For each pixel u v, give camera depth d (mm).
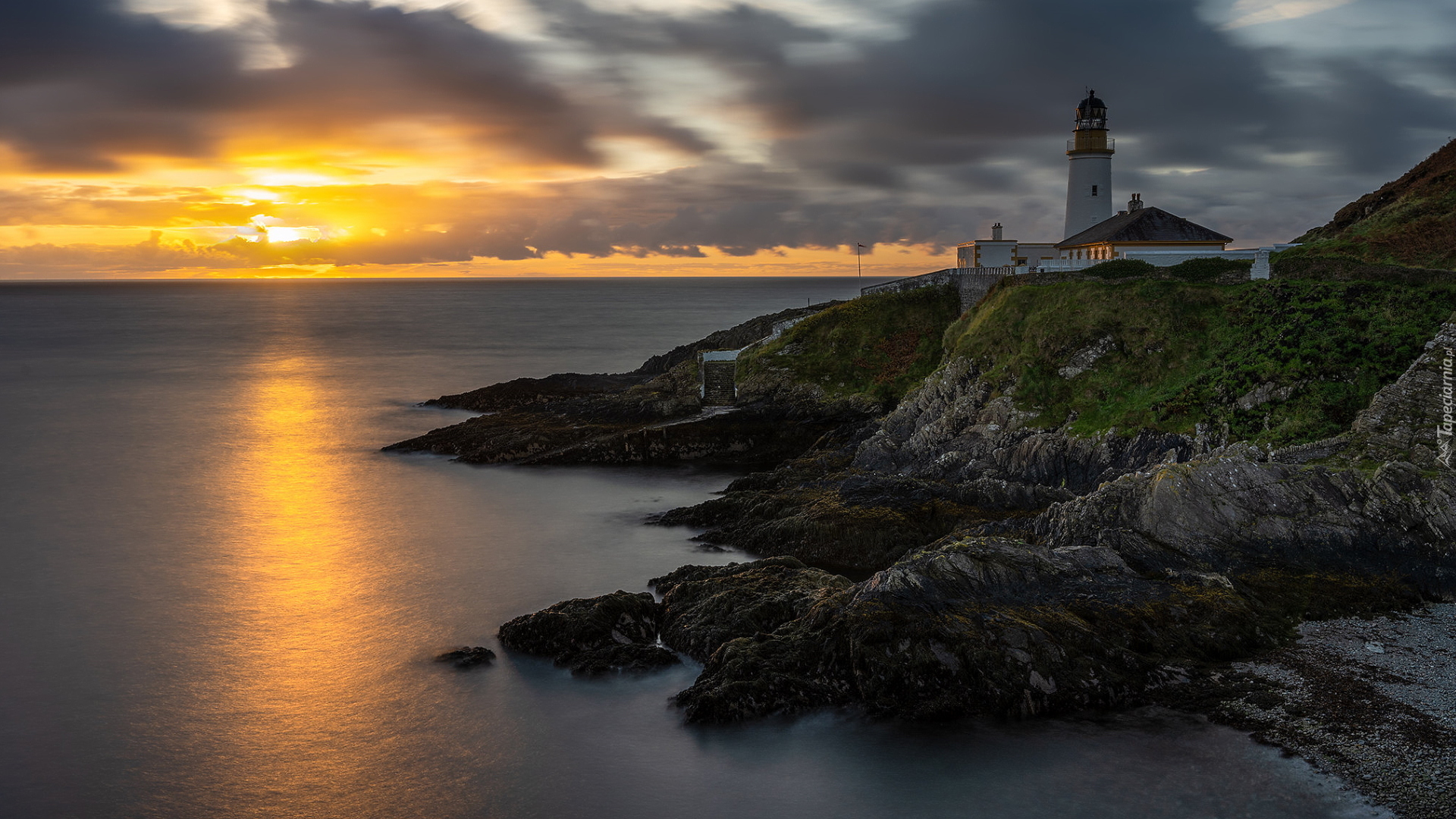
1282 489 40656
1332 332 52250
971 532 44344
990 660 31453
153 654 38312
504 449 73562
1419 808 24875
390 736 31734
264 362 151750
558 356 156750
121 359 157625
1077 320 61094
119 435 87438
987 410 58375
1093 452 52844
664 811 27422
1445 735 27766
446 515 57750
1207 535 40000
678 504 59594
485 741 31172
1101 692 30891
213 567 48781
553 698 33531
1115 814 25828
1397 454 42062
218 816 27891
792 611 35938
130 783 29469
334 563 49031
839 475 57688
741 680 31859
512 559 49094
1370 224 70375
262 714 33375
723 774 28859
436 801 28312
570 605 38188
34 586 46188
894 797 27312
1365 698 29938
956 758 28766
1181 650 32969
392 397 109500
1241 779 26812
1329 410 47969
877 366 80938
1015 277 70125
